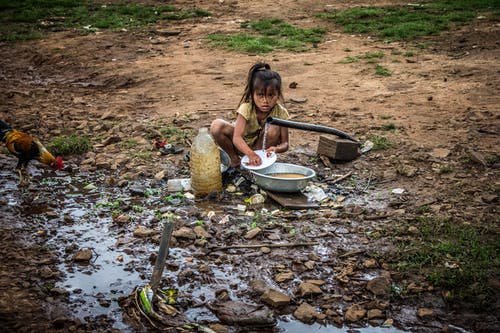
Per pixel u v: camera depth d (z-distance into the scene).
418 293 3.54
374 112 7.34
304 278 3.75
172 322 3.28
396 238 4.16
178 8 15.80
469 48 10.77
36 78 10.16
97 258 4.00
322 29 12.76
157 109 7.75
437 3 14.98
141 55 11.29
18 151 5.12
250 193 5.04
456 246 4.00
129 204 4.84
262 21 13.68
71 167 5.69
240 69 9.91
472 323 3.29
